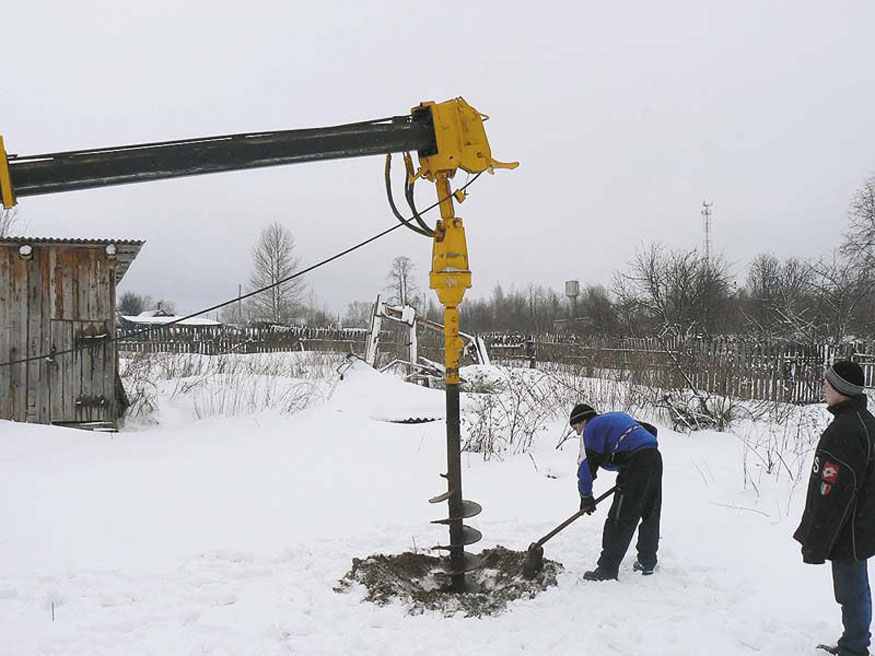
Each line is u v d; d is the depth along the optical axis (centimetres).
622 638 398
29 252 1021
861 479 353
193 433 1012
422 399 1310
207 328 2775
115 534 567
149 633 401
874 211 2425
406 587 491
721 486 725
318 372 1681
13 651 373
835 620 416
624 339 1767
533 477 787
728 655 377
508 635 404
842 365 366
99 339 1062
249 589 470
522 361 2284
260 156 434
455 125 480
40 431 922
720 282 2720
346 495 711
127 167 406
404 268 5419
